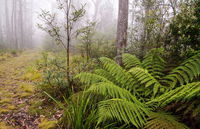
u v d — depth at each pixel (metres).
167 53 2.78
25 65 7.41
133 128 1.55
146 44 3.59
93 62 3.83
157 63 2.54
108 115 1.34
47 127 2.02
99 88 1.75
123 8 4.66
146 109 1.54
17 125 2.09
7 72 5.97
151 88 2.23
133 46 4.01
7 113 2.44
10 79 4.89
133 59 2.79
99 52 5.14
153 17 3.52
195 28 2.29
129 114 1.38
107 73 2.50
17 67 6.96
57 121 2.15
